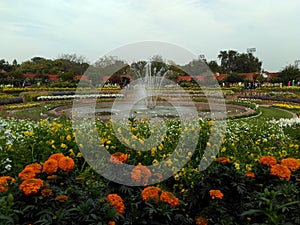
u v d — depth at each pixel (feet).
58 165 7.55
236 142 15.12
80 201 6.73
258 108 49.75
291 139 18.02
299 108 50.67
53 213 6.34
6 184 6.88
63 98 65.57
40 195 6.56
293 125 24.11
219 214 7.43
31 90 83.10
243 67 165.27
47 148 10.84
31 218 6.46
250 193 7.68
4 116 30.01
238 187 7.56
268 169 8.29
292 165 8.32
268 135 18.44
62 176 7.52
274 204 6.59
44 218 6.14
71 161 7.64
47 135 12.35
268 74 159.53
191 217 8.06
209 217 7.44
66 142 11.68
